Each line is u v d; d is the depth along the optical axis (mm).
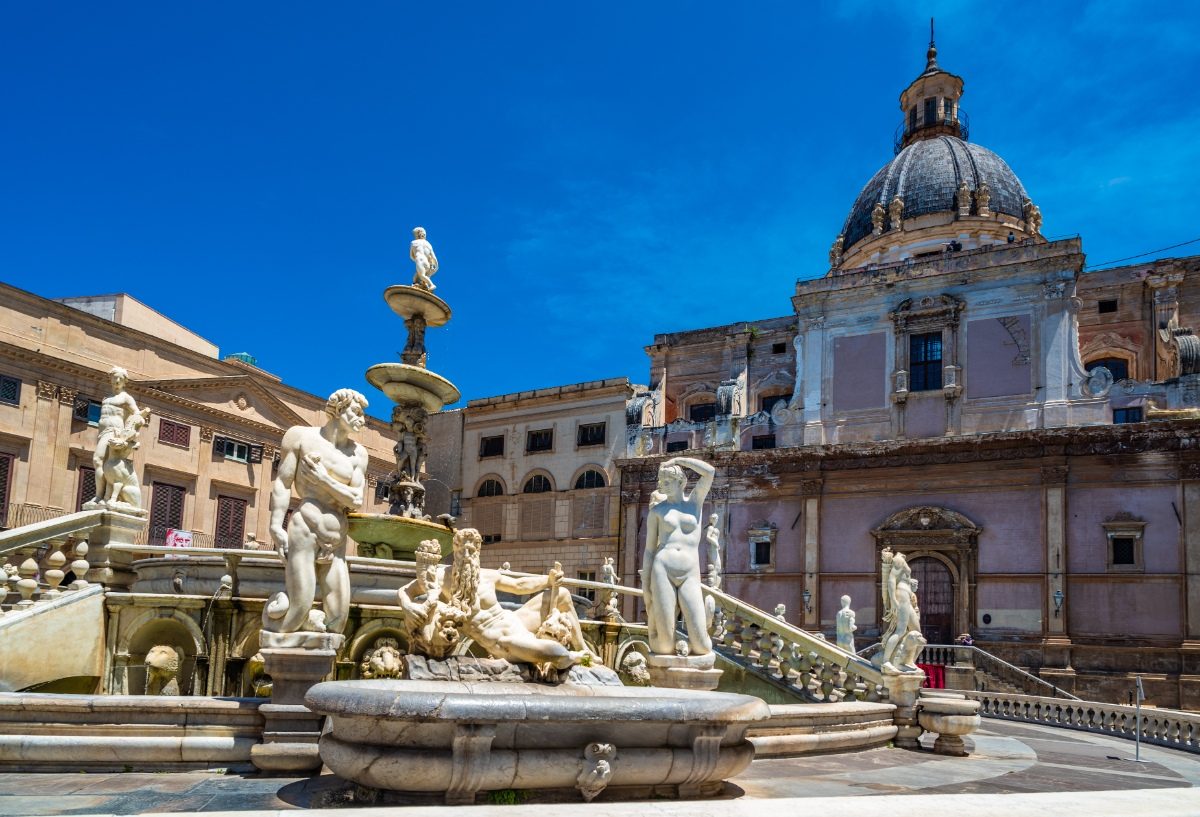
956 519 34656
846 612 17219
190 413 37875
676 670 9531
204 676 10469
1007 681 29297
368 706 5602
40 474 32438
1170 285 36250
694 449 41250
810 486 37906
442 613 6938
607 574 25266
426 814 4270
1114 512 32344
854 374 38750
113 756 7020
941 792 8094
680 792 6387
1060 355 34656
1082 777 10094
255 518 40688
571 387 47000
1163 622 30828
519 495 47594
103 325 35156
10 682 9719
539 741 5867
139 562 12312
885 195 47688
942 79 53312
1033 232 44781
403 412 16203
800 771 8984
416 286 16312
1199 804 5496
